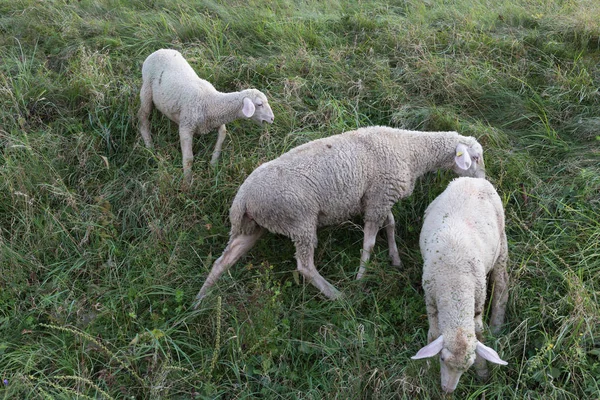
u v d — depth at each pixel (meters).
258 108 5.46
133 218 4.96
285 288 4.36
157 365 3.75
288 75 6.30
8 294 4.26
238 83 6.20
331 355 3.82
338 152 4.39
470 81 6.18
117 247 4.73
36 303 4.25
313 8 7.92
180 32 7.10
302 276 4.45
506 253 4.27
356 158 4.41
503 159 5.35
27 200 4.68
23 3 7.67
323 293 4.37
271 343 3.87
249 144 5.60
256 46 7.02
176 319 4.11
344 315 4.13
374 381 3.67
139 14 7.50
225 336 3.92
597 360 3.76
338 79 6.25
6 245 4.54
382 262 4.61
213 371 3.74
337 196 4.37
